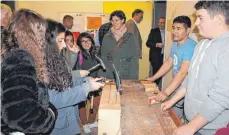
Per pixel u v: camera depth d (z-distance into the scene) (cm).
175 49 202
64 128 133
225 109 117
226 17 117
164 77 308
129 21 405
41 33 102
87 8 416
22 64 82
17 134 87
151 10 416
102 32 367
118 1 413
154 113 140
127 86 194
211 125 125
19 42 95
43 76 98
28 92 80
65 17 412
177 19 191
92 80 151
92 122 248
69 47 227
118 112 119
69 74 140
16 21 97
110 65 276
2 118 80
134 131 117
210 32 123
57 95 119
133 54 284
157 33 401
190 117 139
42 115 86
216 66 120
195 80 134
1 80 80
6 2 369
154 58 404
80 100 126
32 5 412
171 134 115
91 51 265
